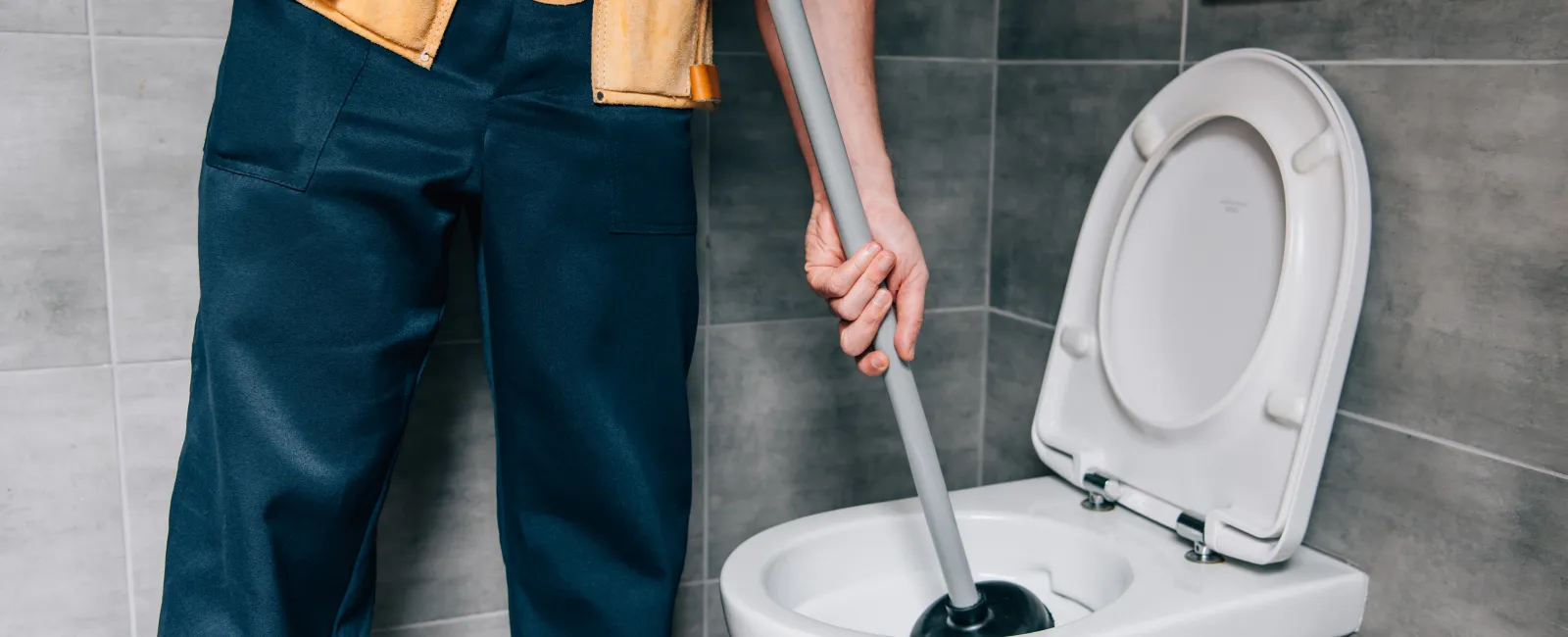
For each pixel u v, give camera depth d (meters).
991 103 1.55
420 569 1.38
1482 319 0.96
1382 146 1.03
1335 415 1.02
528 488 1.07
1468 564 0.98
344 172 0.90
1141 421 1.13
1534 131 0.91
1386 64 1.02
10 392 1.20
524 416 1.04
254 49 0.88
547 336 1.00
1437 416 1.00
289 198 0.89
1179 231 1.14
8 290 1.18
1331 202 1.00
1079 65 1.38
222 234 0.88
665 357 1.05
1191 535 1.07
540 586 1.08
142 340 1.24
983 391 1.62
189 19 1.20
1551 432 0.91
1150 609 0.96
